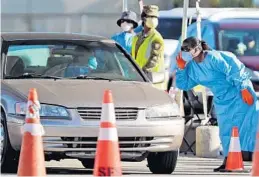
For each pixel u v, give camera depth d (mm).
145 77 32250
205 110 39406
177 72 31750
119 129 28703
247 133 31719
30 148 25281
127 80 31812
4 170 29328
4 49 31578
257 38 49562
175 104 30188
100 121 26609
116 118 28859
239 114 31656
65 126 28422
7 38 32125
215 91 31750
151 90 30453
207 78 31469
